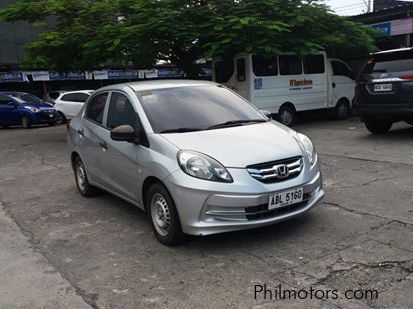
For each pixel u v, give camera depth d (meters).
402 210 5.48
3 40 30.08
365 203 5.83
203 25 12.43
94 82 31.23
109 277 4.25
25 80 27.16
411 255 4.23
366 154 8.95
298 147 4.93
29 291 4.08
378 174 7.29
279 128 5.43
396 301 3.48
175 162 4.62
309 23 13.41
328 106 15.52
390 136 10.84
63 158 11.29
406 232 4.79
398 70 9.70
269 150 4.70
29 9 14.24
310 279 3.91
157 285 4.01
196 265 4.35
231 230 4.42
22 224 6.06
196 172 4.47
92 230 5.60
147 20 12.52
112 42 12.62
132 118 5.48
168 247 4.84
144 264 4.47
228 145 4.73
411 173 7.18
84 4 14.55
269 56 12.88
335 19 14.05
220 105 5.77
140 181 5.17
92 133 6.40
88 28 13.78
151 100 5.55
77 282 4.20
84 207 6.64
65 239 5.36
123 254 4.77
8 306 3.82
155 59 14.70
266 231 5.04
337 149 9.81
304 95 14.77
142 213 6.15
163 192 4.76
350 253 4.35
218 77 14.45
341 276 3.92
